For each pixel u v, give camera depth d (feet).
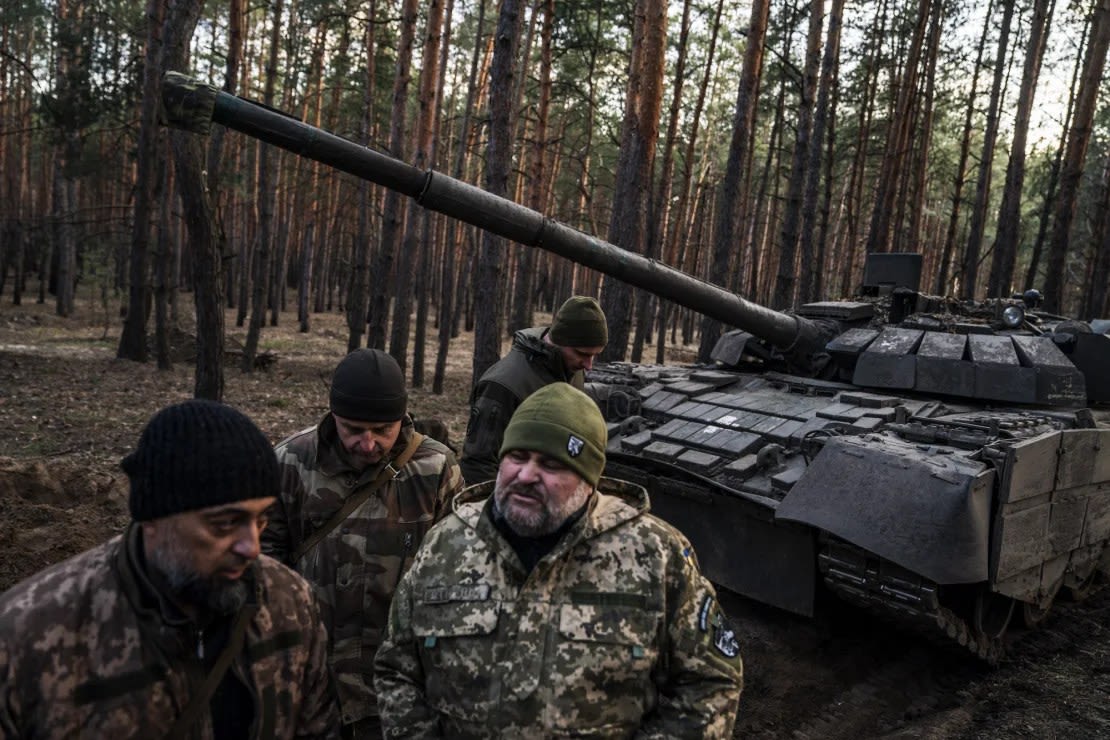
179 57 30.42
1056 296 53.16
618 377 25.64
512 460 6.92
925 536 15.37
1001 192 136.56
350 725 8.93
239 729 5.74
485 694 6.62
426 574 7.18
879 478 16.37
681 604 7.01
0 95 95.45
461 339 94.79
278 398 44.83
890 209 66.49
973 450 17.04
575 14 63.05
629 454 21.49
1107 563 23.17
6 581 18.67
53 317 81.35
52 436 33.22
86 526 22.21
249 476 5.17
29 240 102.47
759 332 23.93
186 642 5.42
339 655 9.07
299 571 9.23
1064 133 78.84
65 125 59.16
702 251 131.34
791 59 80.48
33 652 4.93
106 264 76.07
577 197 109.60
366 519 9.22
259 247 55.67
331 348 73.97
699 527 21.16
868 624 20.97
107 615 5.18
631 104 49.90
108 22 64.85
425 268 67.56
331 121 89.51
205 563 5.17
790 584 19.36
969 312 25.77
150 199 53.01
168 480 5.01
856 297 28.55
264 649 5.78
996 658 18.81
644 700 6.85
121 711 5.13
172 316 73.97
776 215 103.91
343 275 127.03
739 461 19.35
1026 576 17.75
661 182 62.90
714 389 24.85
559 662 6.55
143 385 46.11
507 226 17.48
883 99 85.10
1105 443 19.67
